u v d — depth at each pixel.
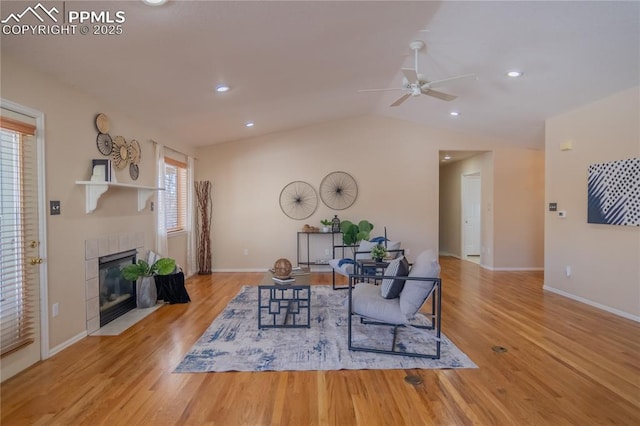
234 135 6.28
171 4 2.20
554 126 5.02
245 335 3.38
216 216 6.72
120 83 3.31
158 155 4.91
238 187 6.71
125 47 2.66
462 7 2.73
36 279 2.77
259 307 3.56
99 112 3.63
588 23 2.76
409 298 2.93
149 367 2.71
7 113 2.51
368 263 4.64
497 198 6.86
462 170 8.25
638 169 3.71
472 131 6.53
